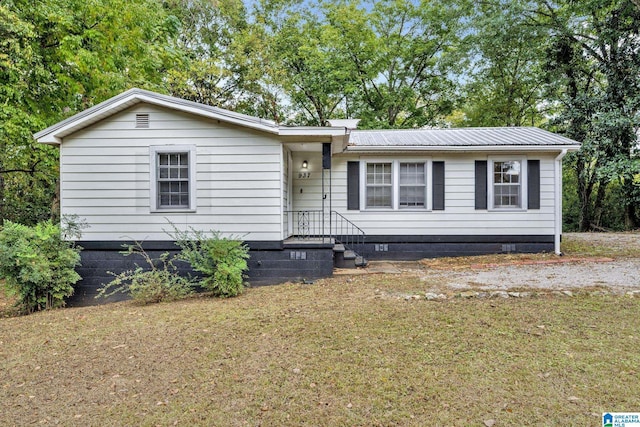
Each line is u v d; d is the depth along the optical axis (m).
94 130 7.59
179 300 6.57
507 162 9.96
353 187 10.05
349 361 3.62
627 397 2.86
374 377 3.29
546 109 20.67
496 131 11.66
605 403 2.79
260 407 2.89
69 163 7.59
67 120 7.29
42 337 4.64
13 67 8.10
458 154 9.94
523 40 16.78
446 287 6.38
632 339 3.94
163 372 3.52
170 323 5.00
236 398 3.03
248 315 5.23
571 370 3.30
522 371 3.31
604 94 15.57
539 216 9.88
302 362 3.63
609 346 3.78
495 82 21.05
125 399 3.05
